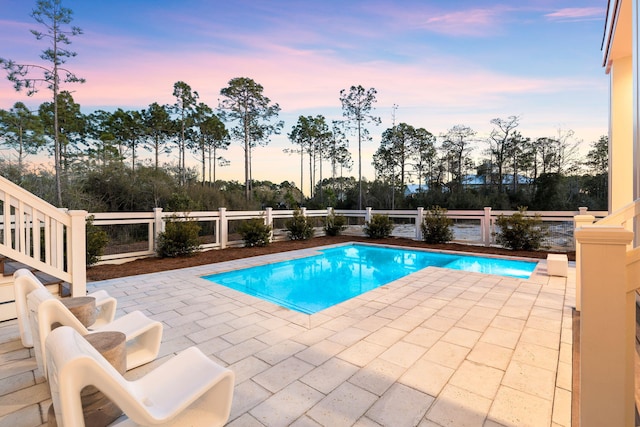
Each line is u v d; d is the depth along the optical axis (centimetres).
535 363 273
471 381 246
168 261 765
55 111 1402
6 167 1380
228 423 198
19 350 304
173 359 210
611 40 523
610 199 616
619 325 134
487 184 2650
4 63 1270
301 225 1132
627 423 135
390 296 484
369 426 195
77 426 129
